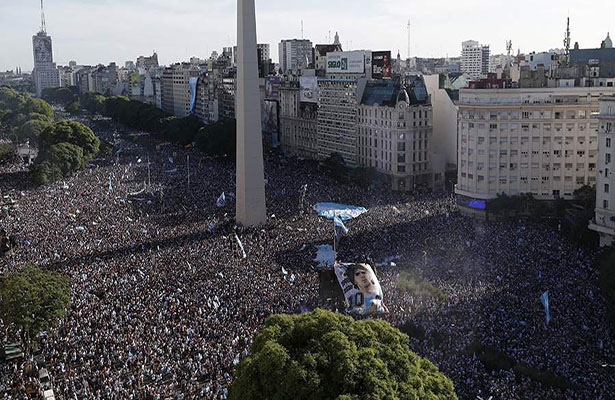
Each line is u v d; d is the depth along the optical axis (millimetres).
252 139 169875
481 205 188625
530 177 186500
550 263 131000
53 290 98875
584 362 86625
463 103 189250
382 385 57031
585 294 112312
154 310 105562
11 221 173000
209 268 128250
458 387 79750
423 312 104188
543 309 105062
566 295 111875
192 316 103125
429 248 142875
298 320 65562
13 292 96438
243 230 162125
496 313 103312
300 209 185750
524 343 92750
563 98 181625
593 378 81812
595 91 181500
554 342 93000
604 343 92875
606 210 146250
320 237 152500
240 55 168750
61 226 167000
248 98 167750
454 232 157125
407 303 108250
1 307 98375
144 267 129750
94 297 112375
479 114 186750
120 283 119688
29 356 94000
